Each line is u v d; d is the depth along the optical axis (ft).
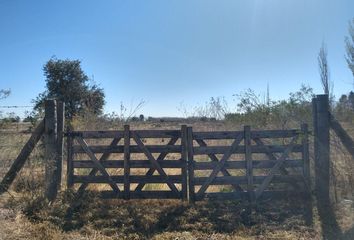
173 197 32.96
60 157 33.53
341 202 31.71
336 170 34.99
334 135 36.06
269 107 42.63
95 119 51.60
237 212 29.71
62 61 79.30
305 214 29.30
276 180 33.71
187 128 33.12
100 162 33.50
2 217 26.84
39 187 32.68
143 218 28.04
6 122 38.47
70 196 32.07
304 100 40.42
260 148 33.53
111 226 27.17
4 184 32.40
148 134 33.42
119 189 33.47
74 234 25.63
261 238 25.08
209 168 33.12
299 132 33.71
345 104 45.62
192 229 26.66
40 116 39.58
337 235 25.35
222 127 50.08
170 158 51.70
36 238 24.54
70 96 77.20
